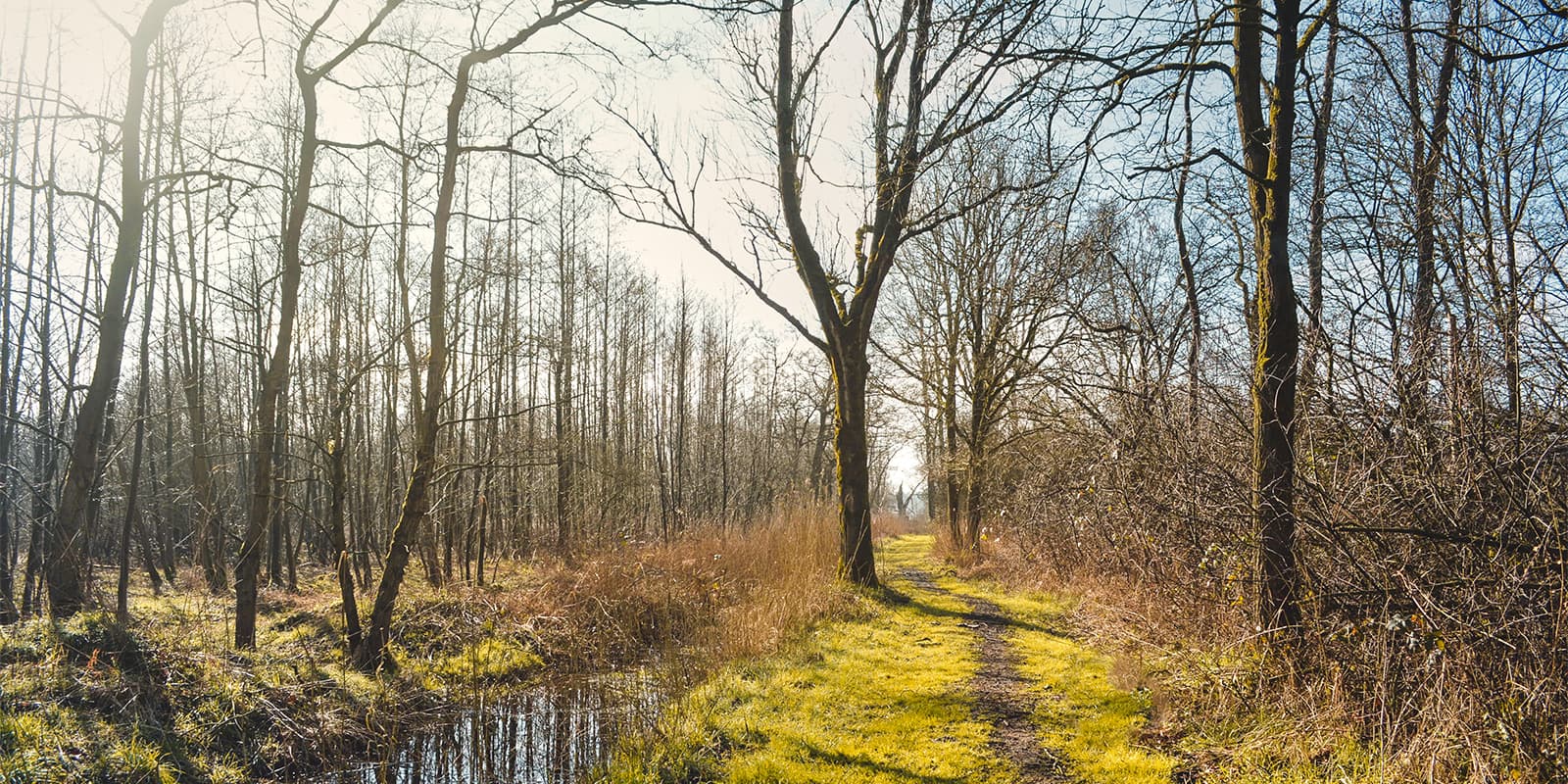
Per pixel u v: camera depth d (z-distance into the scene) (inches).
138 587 683.4
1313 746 202.8
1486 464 185.6
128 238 378.3
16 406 588.4
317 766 284.0
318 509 944.3
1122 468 383.6
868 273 520.4
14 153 423.2
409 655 412.2
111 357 375.9
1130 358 530.6
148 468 810.2
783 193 506.6
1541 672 164.7
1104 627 362.0
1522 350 195.0
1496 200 296.2
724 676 318.0
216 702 293.3
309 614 478.9
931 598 520.7
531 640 444.8
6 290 428.1
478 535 730.2
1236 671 240.2
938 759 228.7
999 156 691.4
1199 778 207.0
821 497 805.2
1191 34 268.5
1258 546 243.8
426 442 386.3
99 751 245.9
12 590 551.5
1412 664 190.9
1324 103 365.7
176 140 625.9
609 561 538.0
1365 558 208.8
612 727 295.1
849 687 300.5
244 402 895.7
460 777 274.8
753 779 216.7
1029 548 565.3
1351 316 327.3
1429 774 167.8
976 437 737.6
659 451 1071.6
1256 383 248.8
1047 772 217.8
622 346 1067.9
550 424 888.3
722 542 627.5
